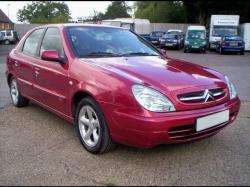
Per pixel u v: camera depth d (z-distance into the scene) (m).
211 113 4.32
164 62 5.16
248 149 4.88
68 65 5.07
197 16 49.22
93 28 5.84
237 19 30.84
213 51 31.41
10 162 4.43
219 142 5.12
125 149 4.79
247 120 6.31
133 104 4.05
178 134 4.12
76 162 4.43
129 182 3.91
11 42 42.53
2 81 10.67
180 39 34.78
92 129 4.66
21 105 6.98
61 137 5.34
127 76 4.34
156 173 4.13
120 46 5.64
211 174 4.10
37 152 4.75
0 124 6.00
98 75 4.52
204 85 4.43
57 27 5.79
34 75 5.96
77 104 5.00
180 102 4.15
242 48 26.81
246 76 12.66
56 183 3.88
